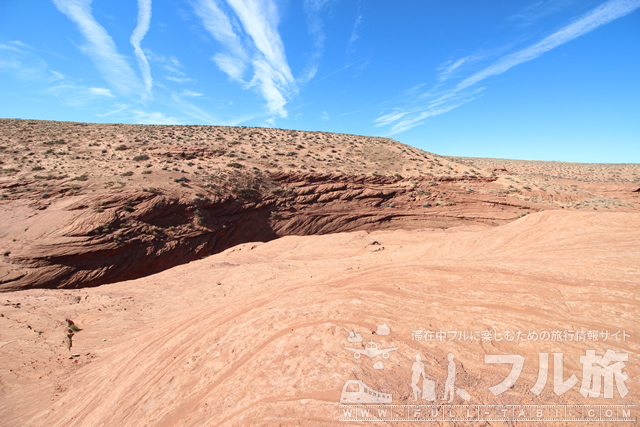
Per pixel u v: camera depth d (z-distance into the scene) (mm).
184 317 11086
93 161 37562
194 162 41688
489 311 6141
